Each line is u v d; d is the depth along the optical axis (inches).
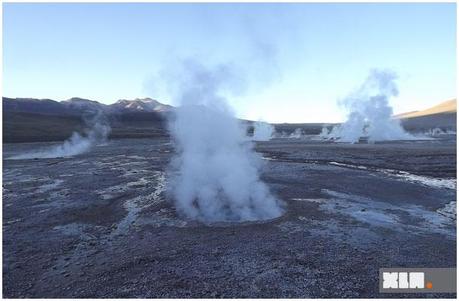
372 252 457.1
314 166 1259.8
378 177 1017.5
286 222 580.7
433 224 580.7
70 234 539.2
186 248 473.7
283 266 415.8
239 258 439.5
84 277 394.9
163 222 589.9
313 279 383.9
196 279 386.0
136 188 870.4
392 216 623.2
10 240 514.0
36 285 378.3
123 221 601.6
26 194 812.6
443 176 1046.4
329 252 456.8
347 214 629.6
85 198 767.7
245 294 353.4
